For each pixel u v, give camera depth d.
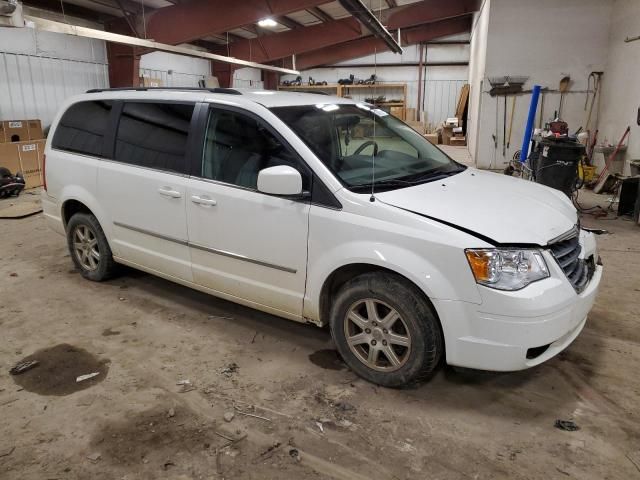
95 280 4.12
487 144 10.78
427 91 20.34
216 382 2.70
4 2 5.46
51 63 10.52
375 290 2.49
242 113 2.97
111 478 2.02
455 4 15.05
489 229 2.32
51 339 3.20
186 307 3.67
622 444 2.19
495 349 2.25
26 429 2.33
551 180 6.39
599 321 3.37
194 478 2.02
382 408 2.46
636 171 7.06
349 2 6.96
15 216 6.36
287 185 2.56
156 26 11.51
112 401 2.54
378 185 2.67
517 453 2.14
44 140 8.79
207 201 3.02
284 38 16.27
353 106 3.47
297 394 2.59
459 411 2.44
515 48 10.10
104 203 3.71
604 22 9.48
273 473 2.04
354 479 2.01
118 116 3.66
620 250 4.95
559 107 10.13
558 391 2.60
